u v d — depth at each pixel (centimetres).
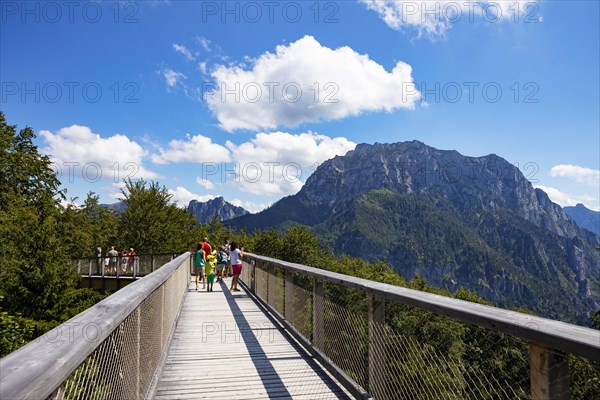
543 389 172
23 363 129
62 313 1742
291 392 414
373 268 5866
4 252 1795
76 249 3728
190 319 830
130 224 3900
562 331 162
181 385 439
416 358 275
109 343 222
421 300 262
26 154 3384
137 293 295
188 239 4516
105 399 214
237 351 575
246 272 1471
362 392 375
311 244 6028
